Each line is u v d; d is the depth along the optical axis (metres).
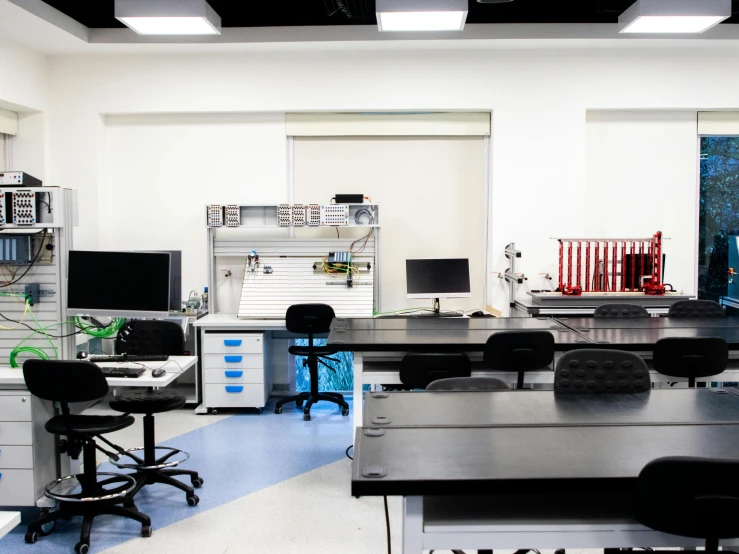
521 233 5.47
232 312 5.59
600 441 1.92
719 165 5.76
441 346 3.45
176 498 3.44
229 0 4.66
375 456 1.79
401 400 2.42
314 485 3.60
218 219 5.24
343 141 5.58
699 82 5.38
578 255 5.14
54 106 5.38
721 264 5.85
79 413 3.47
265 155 5.53
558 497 1.87
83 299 3.45
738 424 2.10
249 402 4.98
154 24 4.20
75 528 3.14
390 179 5.61
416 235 5.64
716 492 1.57
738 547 2.11
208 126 5.53
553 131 5.41
